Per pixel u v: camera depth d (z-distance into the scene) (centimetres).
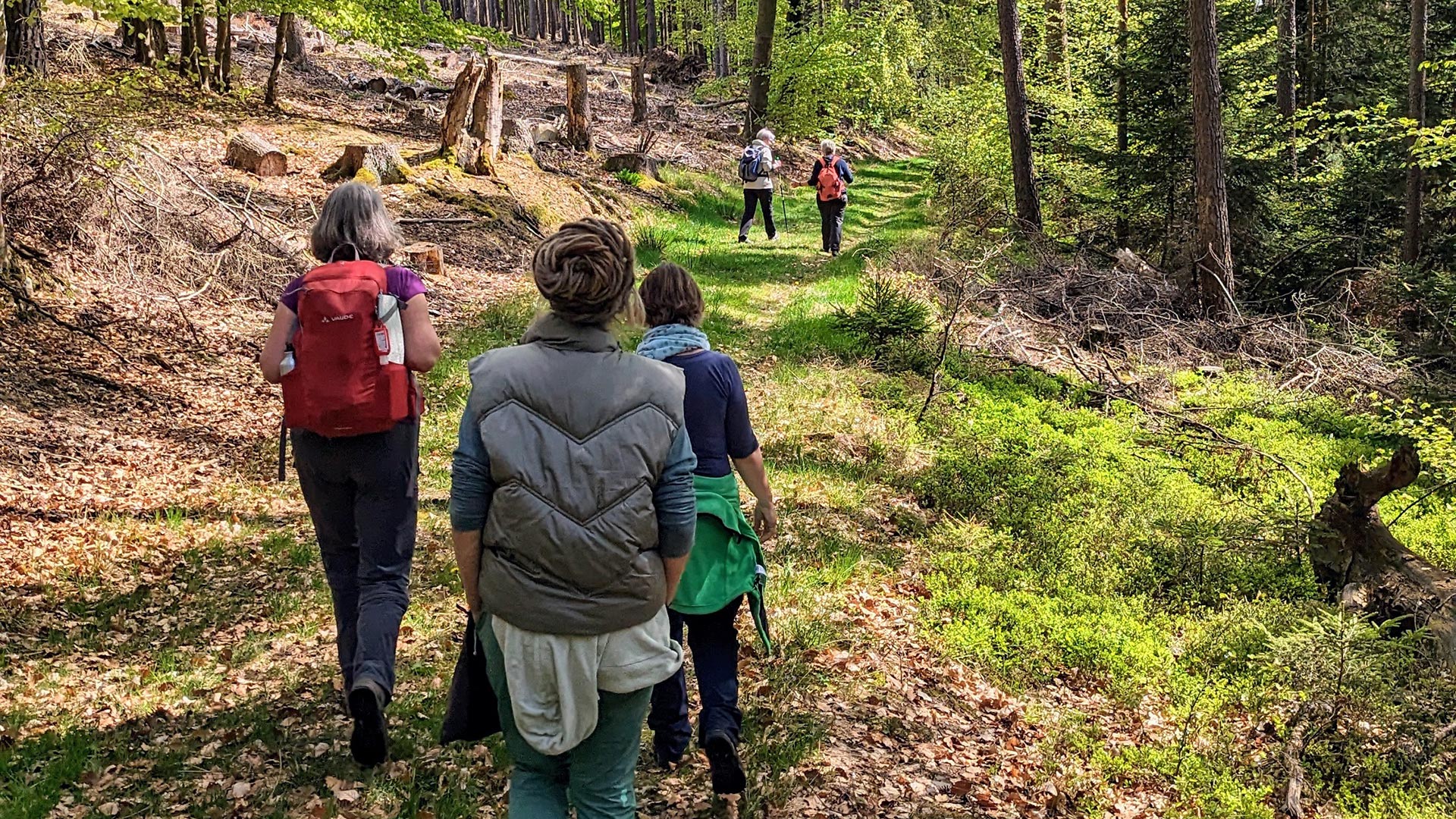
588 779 296
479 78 1709
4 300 851
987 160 2252
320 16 1502
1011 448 905
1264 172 1705
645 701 295
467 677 298
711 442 373
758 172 1856
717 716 368
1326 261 1634
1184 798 462
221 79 1723
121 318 926
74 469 686
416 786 385
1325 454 997
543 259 279
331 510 386
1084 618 620
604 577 274
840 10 3133
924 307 1214
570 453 272
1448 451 919
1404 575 660
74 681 457
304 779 387
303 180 1425
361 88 2362
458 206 1487
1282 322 1407
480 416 274
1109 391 1153
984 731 492
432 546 626
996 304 1426
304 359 359
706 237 1845
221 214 1135
